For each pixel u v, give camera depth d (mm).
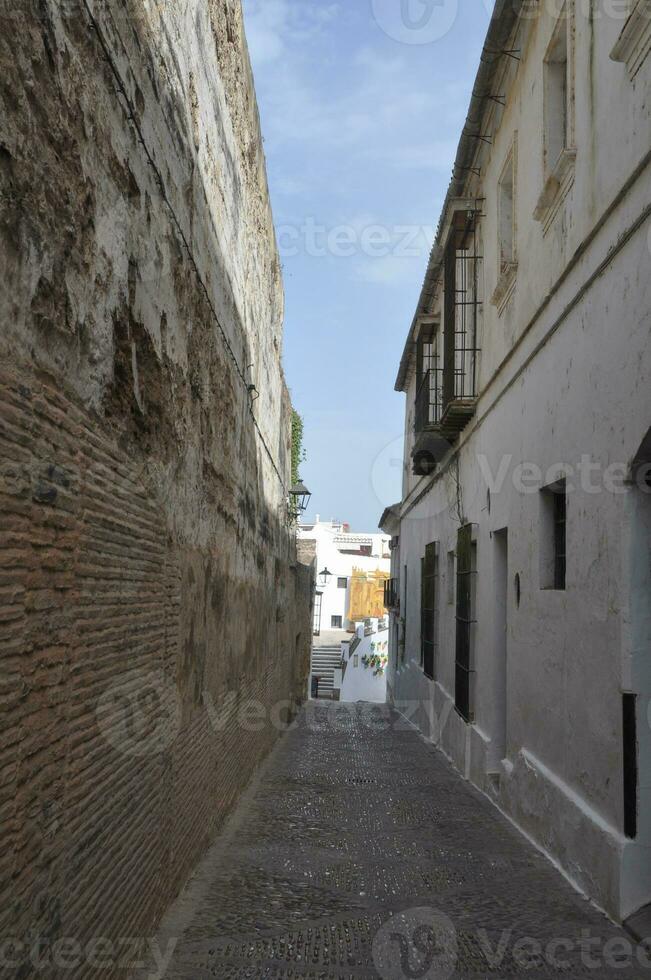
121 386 3895
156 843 4586
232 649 7785
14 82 2615
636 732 5000
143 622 4289
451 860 6344
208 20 6180
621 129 5234
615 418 5305
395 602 22391
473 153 10320
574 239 6281
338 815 7926
